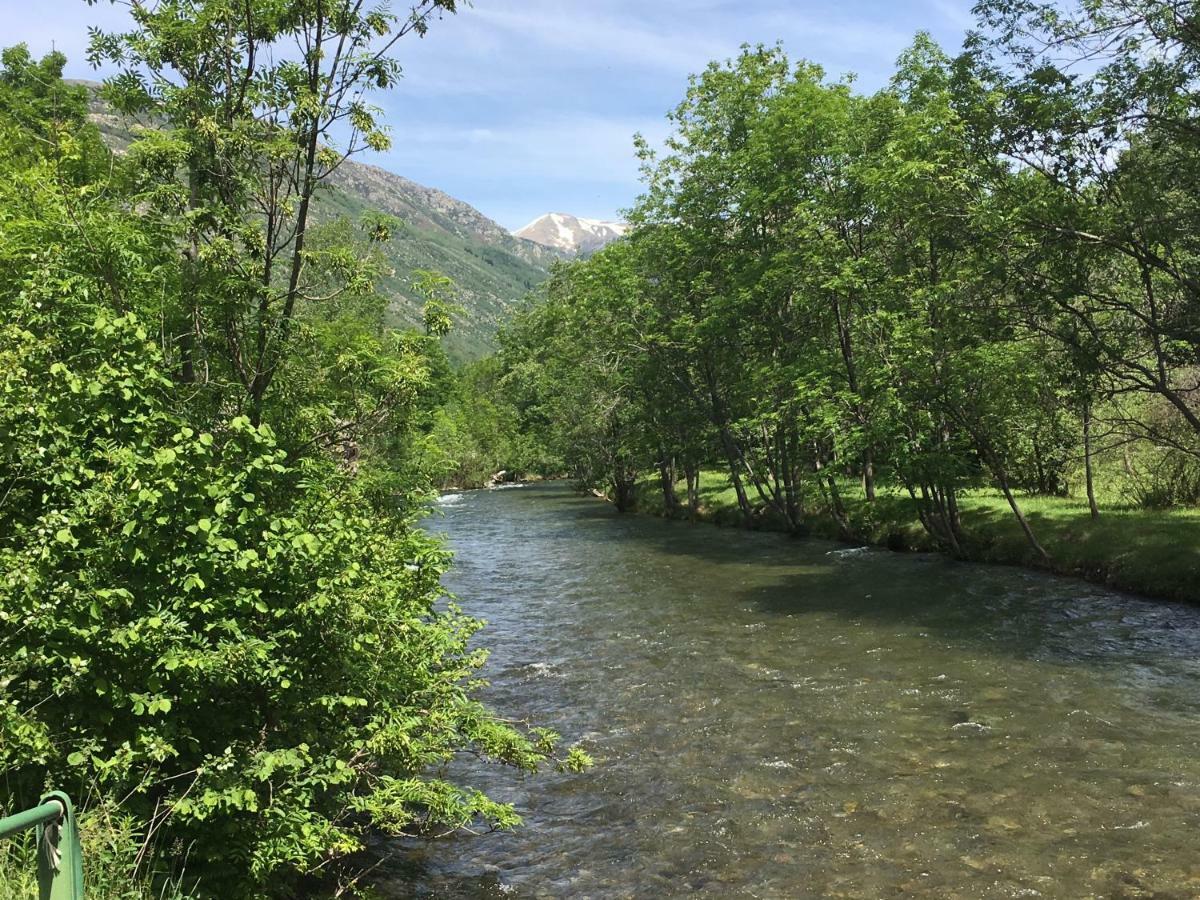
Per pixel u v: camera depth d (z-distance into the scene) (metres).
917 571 21.34
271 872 5.43
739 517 35.56
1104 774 8.59
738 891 6.63
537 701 11.95
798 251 24.92
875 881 6.70
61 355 5.57
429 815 7.41
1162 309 17.59
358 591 5.73
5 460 4.92
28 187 8.52
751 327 29.56
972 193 17.80
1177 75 14.89
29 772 4.46
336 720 6.15
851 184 23.72
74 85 20.06
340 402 9.79
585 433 46.66
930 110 18.05
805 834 7.59
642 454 41.50
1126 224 15.80
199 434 5.28
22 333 5.06
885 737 9.98
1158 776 8.47
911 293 21.41
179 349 8.59
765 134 26.23
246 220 9.10
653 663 13.83
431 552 8.31
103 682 4.54
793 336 29.39
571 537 33.66
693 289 30.77
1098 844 7.13
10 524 5.00
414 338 9.73
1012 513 23.34
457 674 7.23
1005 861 6.92
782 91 27.91
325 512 6.53
